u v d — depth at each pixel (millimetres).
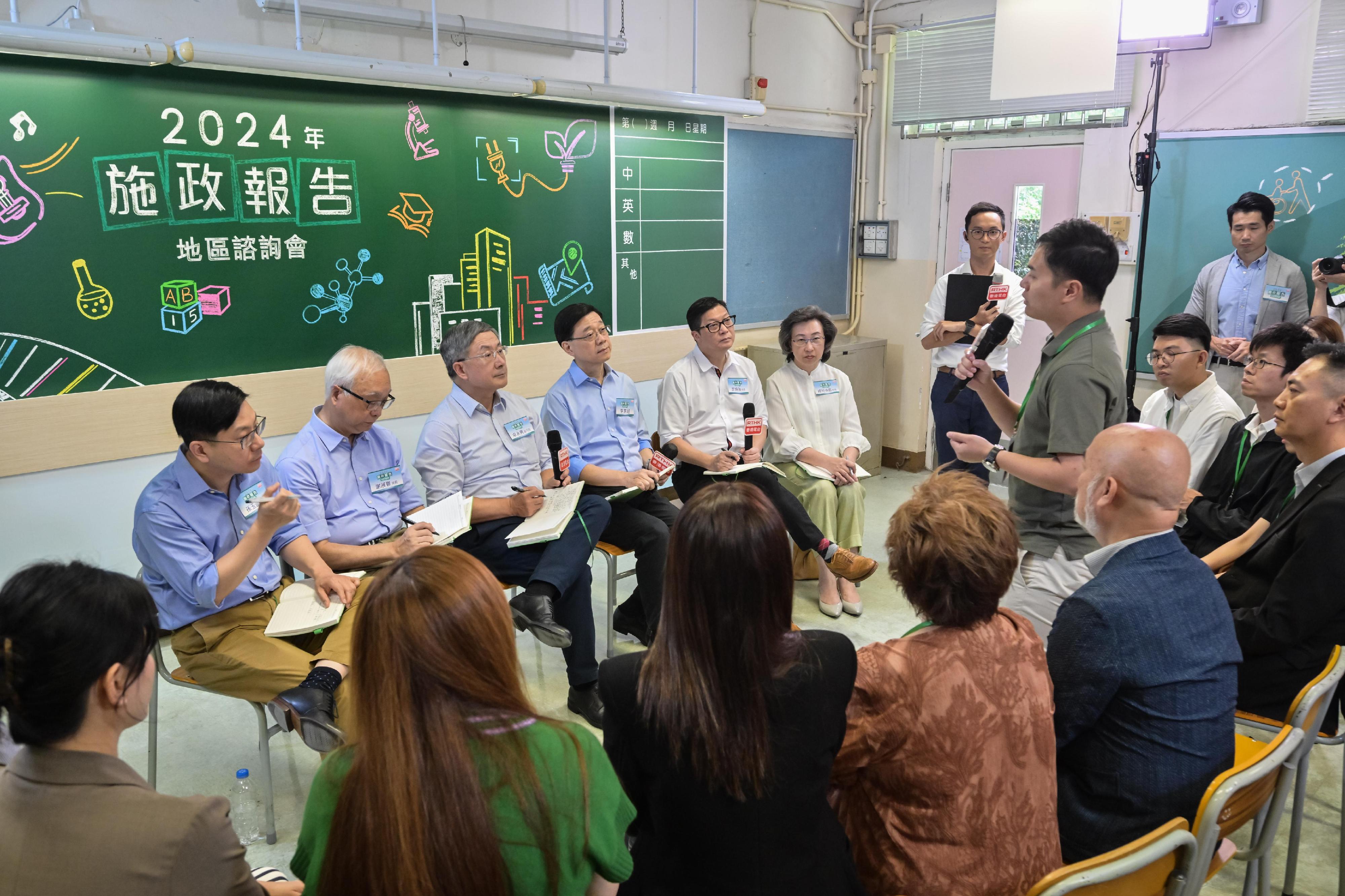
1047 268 2062
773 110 4980
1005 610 1390
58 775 943
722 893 1146
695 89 4504
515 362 4051
